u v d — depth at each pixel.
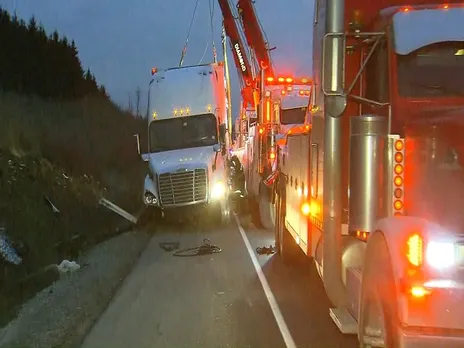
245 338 6.45
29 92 23.94
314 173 6.96
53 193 13.41
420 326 3.78
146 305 7.95
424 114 4.93
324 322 7.03
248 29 21.03
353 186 5.09
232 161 20.50
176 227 16.45
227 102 20.62
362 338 4.70
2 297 7.44
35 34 27.09
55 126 21.11
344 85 5.36
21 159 13.59
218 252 12.12
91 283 9.16
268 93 15.47
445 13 5.13
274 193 11.86
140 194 23.72
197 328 6.85
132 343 6.30
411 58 5.11
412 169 4.70
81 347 6.17
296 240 8.80
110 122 32.47
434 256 3.87
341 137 5.77
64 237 11.66
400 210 4.71
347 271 5.61
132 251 12.38
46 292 8.57
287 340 6.36
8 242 9.19
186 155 16.92
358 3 5.98
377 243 4.36
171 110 17.73
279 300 8.10
